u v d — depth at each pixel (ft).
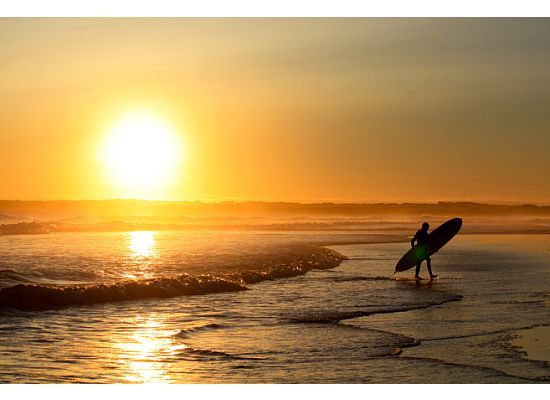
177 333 43.52
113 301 56.44
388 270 84.53
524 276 76.84
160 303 56.13
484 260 96.99
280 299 58.90
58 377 33.30
